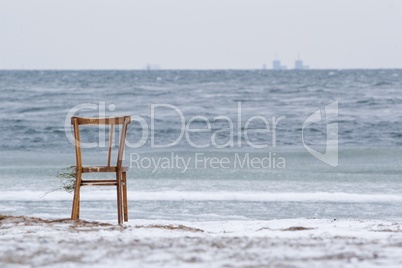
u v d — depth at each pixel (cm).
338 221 4816
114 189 7144
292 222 4806
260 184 7856
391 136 13738
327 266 2719
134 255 2944
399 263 2795
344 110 16938
